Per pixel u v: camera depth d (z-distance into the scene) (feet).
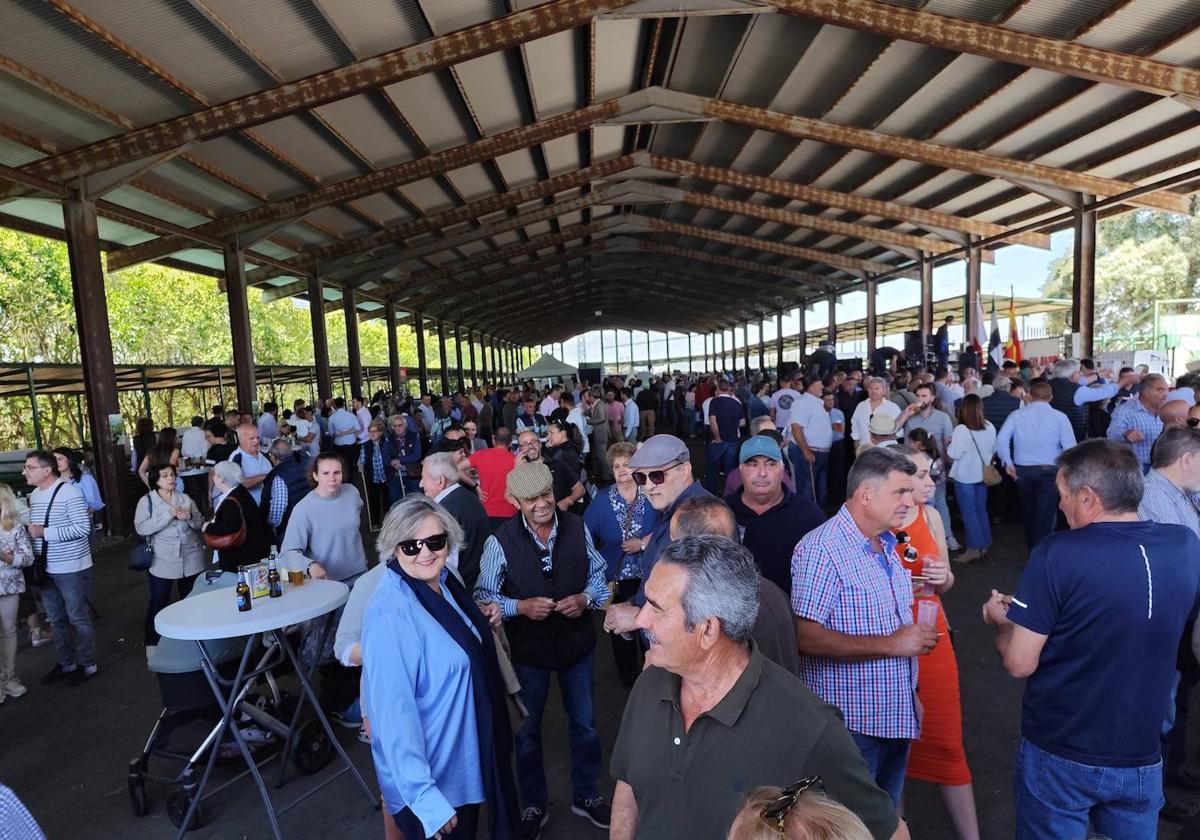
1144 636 5.98
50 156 28.73
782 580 8.87
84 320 30.37
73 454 21.13
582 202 61.36
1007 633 6.78
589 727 9.94
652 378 90.79
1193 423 14.32
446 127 38.11
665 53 37.55
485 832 10.25
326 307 71.97
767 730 4.47
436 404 46.06
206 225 40.68
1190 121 33.78
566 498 17.99
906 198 52.65
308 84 27.99
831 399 31.94
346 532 13.57
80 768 12.32
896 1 28.17
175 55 24.58
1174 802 9.50
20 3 20.07
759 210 60.23
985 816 9.66
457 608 7.81
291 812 10.72
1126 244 130.21
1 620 14.76
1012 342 50.75
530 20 27.91
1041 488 19.85
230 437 29.63
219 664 11.00
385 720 6.73
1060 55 28.22
